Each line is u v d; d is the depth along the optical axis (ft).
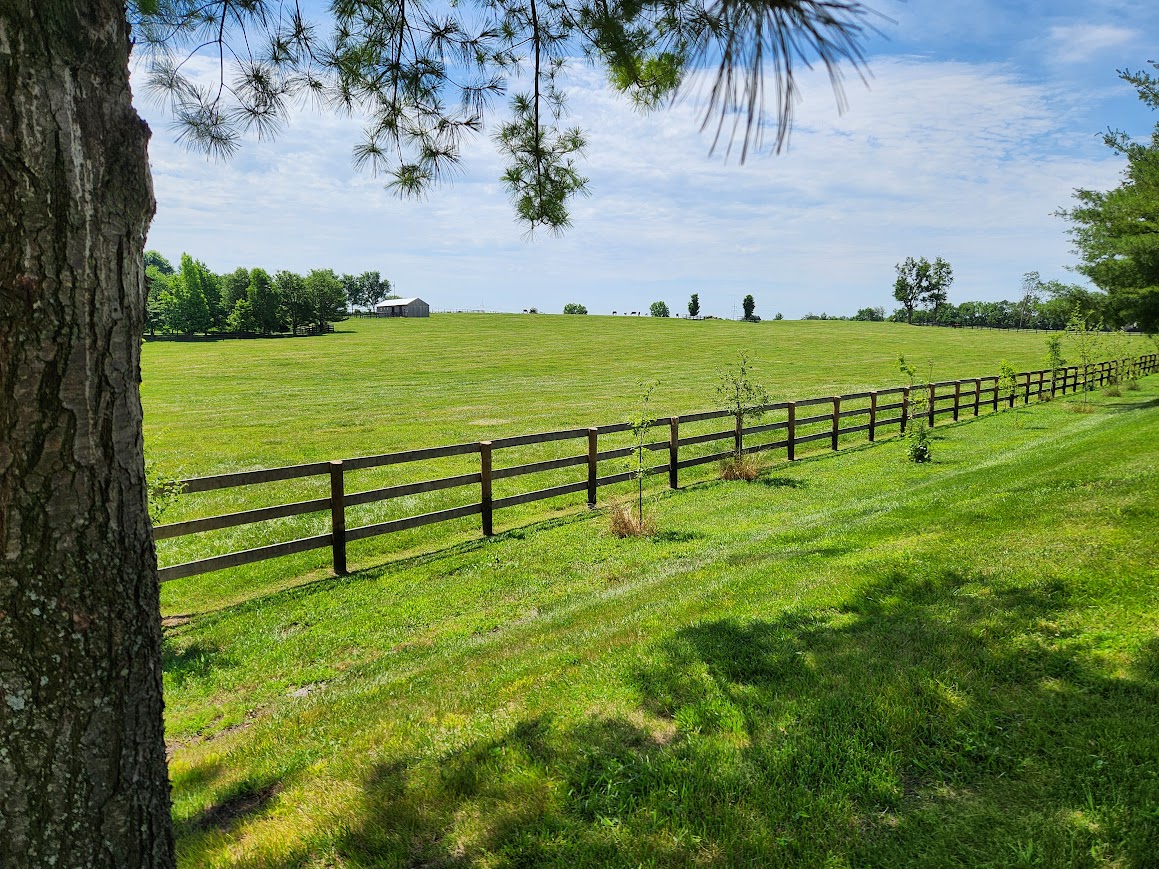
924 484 33.30
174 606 21.25
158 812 6.70
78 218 5.68
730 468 39.14
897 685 11.16
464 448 27.30
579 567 23.66
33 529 5.67
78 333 5.75
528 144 17.02
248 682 16.14
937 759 9.48
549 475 42.60
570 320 306.76
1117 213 65.16
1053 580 14.49
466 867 8.26
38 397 5.60
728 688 11.78
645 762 9.83
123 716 6.30
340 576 23.39
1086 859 7.49
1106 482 22.90
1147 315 67.05
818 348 178.19
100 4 5.77
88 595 5.97
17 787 5.80
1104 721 9.72
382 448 53.11
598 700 11.90
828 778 9.22
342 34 14.32
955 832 8.13
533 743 10.65
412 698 13.76
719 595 17.25
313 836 9.11
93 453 5.92
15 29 5.27
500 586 21.97
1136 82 60.75
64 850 6.00
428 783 9.92
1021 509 20.97
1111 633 12.05
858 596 15.34
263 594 21.95
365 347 184.44
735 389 41.70
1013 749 9.45
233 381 110.93
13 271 5.43
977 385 66.03
